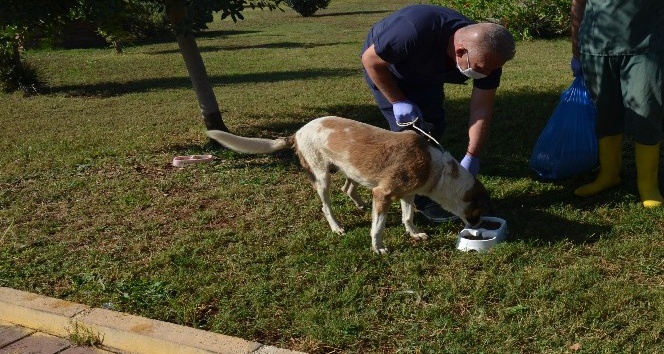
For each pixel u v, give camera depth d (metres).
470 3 19.64
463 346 3.53
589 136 5.81
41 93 13.72
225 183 6.61
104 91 13.66
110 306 4.21
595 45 5.21
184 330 3.81
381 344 3.63
